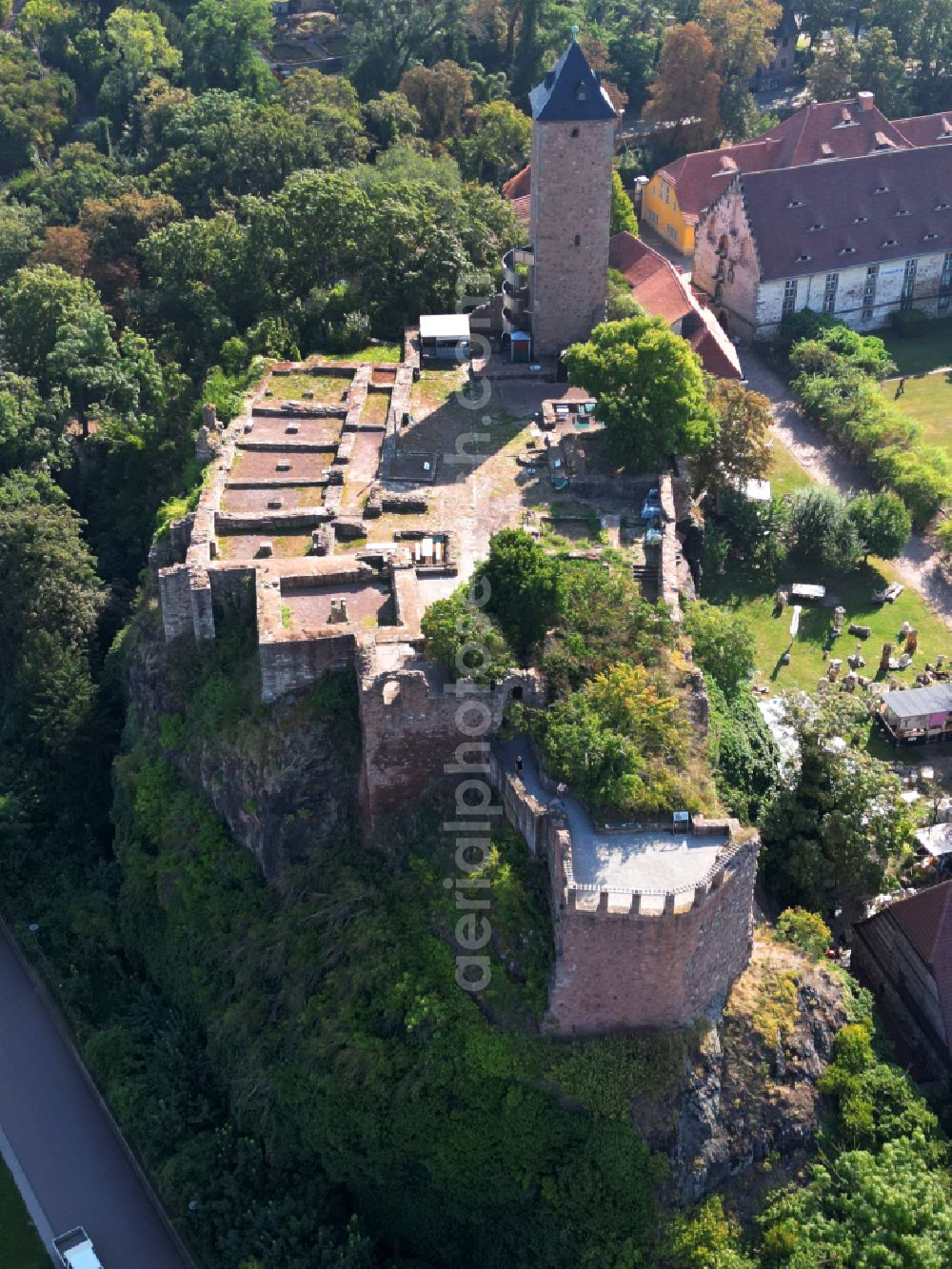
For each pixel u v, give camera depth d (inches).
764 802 3031.5
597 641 2785.4
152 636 3321.9
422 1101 2507.4
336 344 4365.2
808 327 5329.7
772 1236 2416.3
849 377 4913.9
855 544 4084.6
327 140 5930.1
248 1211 2630.4
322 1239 2544.3
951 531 4109.3
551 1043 2496.3
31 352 4758.9
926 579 4173.2
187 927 3024.1
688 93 6697.8
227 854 3026.6
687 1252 2418.8
